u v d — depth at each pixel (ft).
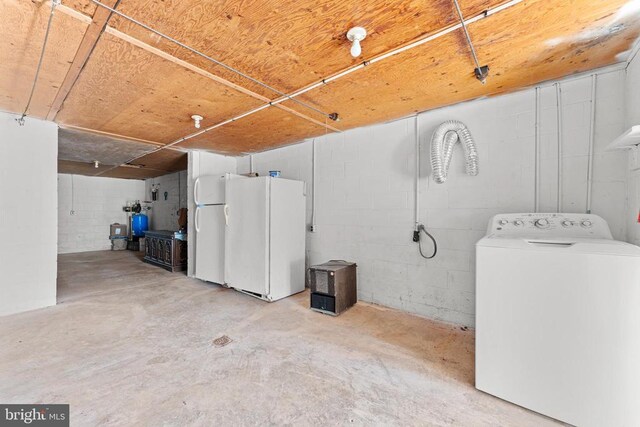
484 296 5.81
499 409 5.38
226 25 5.21
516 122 8.14
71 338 8.08
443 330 8.77
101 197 26.27
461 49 6.05
